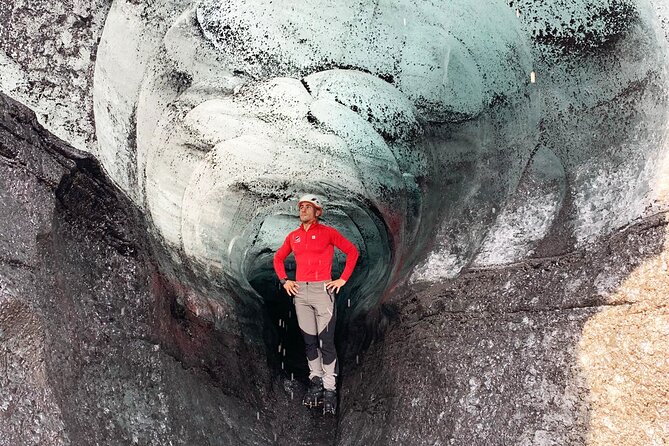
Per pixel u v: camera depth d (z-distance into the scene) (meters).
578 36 3.82
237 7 4.42
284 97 4.94
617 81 3.76
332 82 4.89
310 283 4.86
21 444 2.95
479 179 4.43
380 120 5.03
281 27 4.56
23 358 3.14
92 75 3.98
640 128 3.70
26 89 3.80
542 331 3.81
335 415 5.10
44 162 3.77
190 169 4.97
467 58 4.29
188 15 4.27
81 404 3.39
